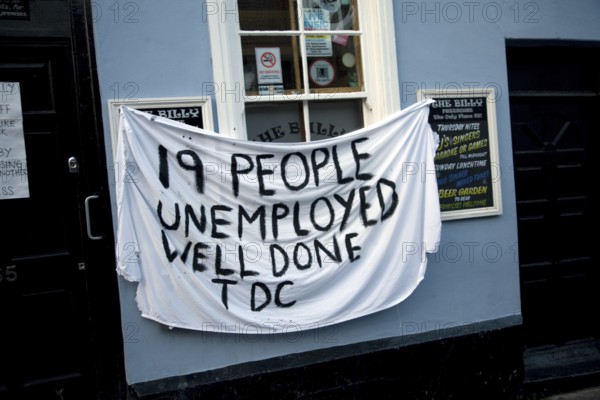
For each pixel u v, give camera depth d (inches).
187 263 148.3
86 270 148.2
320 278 159.3
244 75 165.5
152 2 150.1
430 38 181.5
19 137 143.6
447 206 181.3
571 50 208.5
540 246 208.2
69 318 147.8
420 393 175.0
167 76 151.3
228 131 156.6
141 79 148.9
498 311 188.4
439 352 177.8
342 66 177.3
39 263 145.3
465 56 186.1
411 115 169.3
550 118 210.2
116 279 148.4
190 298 148.3
